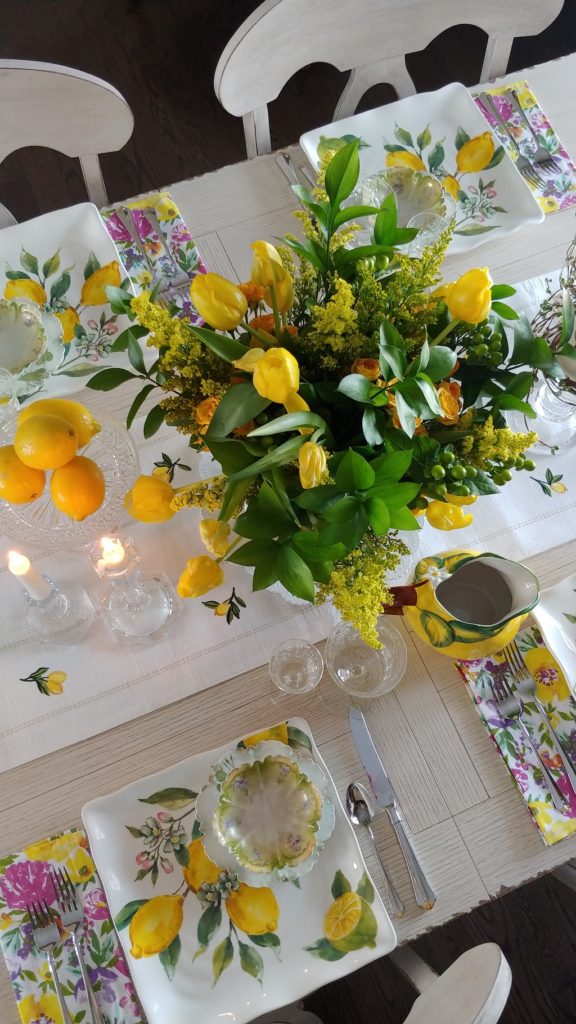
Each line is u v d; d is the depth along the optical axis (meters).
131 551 0.96
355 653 0.92
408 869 0.85
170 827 0.84
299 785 0.83
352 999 1.48
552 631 0.93
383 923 0.79
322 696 0.92
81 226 1.10
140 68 2.18
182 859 0.83
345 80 2.14
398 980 1.48
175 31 2.22
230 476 0.61
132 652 0.93
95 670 0.92
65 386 1.03
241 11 2.24
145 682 0.92
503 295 0.74
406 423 0.59
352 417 0.71
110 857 0.83
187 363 0.68
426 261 0.67
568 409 1.02
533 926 1.55
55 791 0.88
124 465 0.95
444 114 1.18
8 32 2.23
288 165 1.17
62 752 0.90
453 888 0.85
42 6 2.24
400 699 0.93
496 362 0.73
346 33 1.17
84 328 1.06
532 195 1.12
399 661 0.92
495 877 0.85
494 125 1.19
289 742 0.87
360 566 0.68
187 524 0.99
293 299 0.71
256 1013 0.78
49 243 1.09
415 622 0.86
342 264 0.70
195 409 0.72
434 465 0.65
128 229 1.12
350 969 0.78
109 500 0.93
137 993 0.79
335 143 1.15
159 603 0.94
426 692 0.93
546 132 1.18
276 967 0.79
